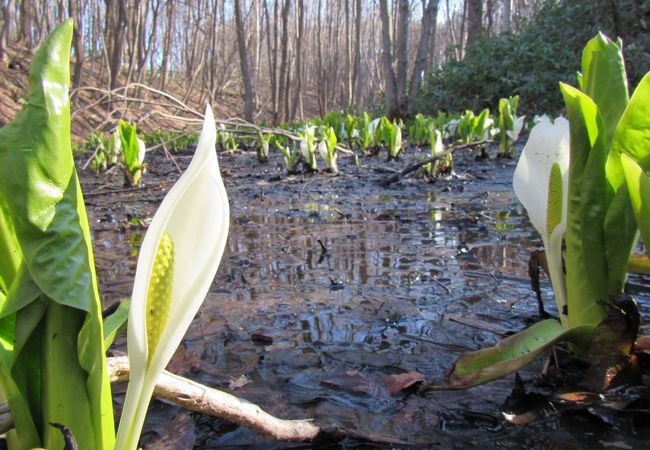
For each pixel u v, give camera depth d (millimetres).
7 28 6953
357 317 605
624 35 3953
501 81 4387
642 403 376
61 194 223
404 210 1370
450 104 4754
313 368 475
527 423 374
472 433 367
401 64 5180
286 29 7668
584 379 407
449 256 881
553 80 4129
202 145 207
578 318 432
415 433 369
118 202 1641
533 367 458
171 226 220
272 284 744
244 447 356
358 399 418
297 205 1508
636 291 657
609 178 417
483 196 1579
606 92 446
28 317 223
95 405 234
